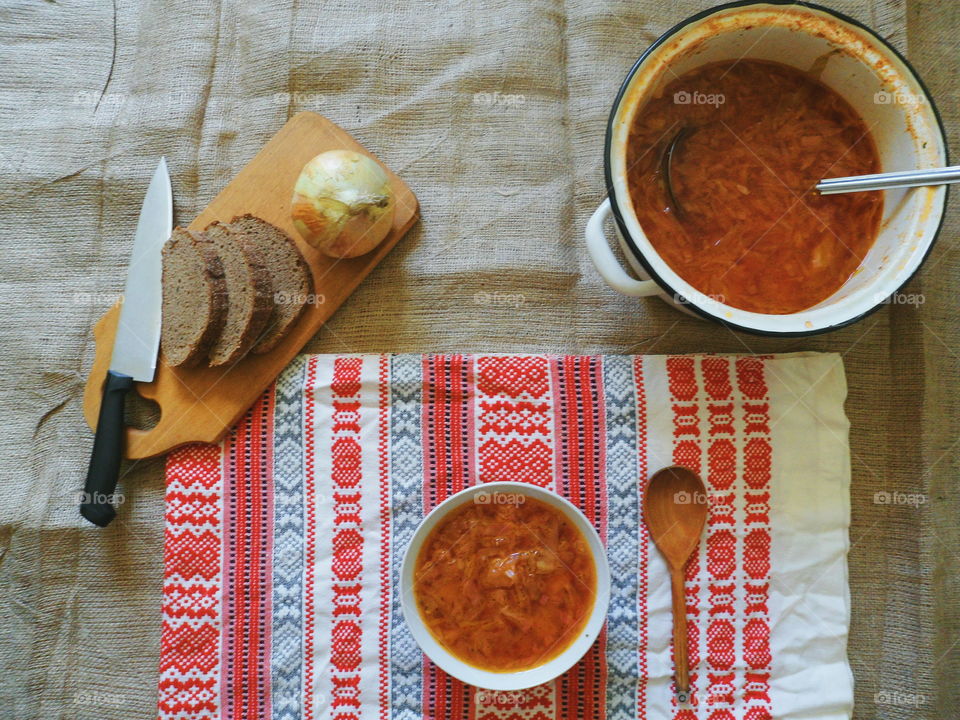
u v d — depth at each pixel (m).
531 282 0.74
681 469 0.72
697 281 0.66
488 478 0.72
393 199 0.70
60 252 0.75
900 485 0.73
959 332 0.74
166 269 0.71
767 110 0.67
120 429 0.70
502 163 0.75
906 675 0.72
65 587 0.72
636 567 0.71
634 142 0.66
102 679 0.71
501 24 0.75
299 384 0.72
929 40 0.76
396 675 0.71
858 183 0.63
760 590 0.71
